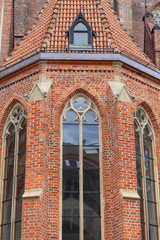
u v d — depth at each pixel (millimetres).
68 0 26781
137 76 24562
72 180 22172
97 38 24781
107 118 22891
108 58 23594
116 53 23734
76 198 21875
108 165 22172
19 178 22812
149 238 22359
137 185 22875
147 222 22500
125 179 21250
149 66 25734
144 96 24547
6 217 22641
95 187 22109
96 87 23359
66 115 23188
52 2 27891
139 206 21047
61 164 22297
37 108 22234
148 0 35688
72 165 22406
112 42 24578
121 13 33594
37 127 21906
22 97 23797
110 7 28500
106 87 23375
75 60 23531
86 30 24672
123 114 22422
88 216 21625
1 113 24484
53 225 20953
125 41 26578
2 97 24844
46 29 25672
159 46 27984
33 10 33156
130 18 33656
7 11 27953
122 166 21453
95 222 21531
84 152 22688
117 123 22156
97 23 25625
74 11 26234
